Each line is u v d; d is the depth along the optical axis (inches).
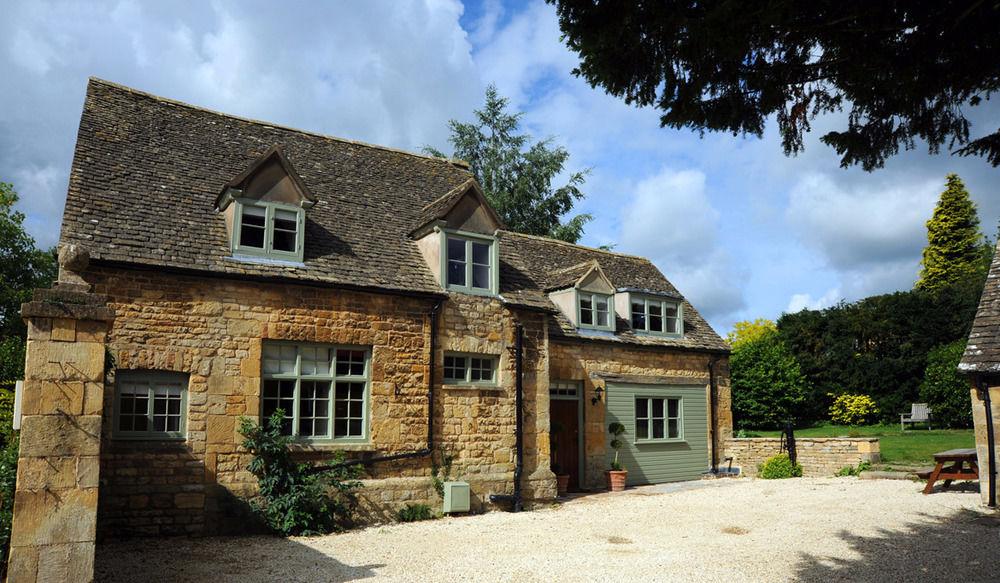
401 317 549.0
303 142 649.0
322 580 325.4
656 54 233.1
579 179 1346.0
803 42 230.7
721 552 386.0
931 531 423.5
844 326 1378.0
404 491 525.3
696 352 845.2
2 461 291.6
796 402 1235.2
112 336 433.4
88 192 469.4
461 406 568.7
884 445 887.1
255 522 456.8
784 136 255.6
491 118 1347.2
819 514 497.4
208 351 463.5
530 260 820.0
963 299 1280.8
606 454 739.4
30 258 1028.5
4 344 589.6
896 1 207.3
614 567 352.8
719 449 850.8
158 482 434.9
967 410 1025.5
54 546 243.1
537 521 511.5
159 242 465.7
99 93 553.3
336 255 541.3
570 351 729.0
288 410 499.5
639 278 900.0
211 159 563.5
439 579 328.2
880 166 253.8
